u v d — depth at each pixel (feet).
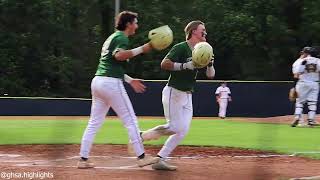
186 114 73.61
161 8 355.56
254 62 353.92
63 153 90.63
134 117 73.72
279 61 349.00
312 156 88.07
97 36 371.15
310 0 345.10
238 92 220.64
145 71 346.95
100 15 371.56
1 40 356.59
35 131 131.85
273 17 346.33
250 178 67.41
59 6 360.89
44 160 82.43
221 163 80.79
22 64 360.28
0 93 350.43
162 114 218.79
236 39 350.23
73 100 228.84
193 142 108.78
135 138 73.05
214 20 352.49
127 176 67.97
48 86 366.22
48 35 362.53
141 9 353.92
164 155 73.56
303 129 139.44
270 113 216.95
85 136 74.28
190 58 72.43
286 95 212.64
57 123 163.32
